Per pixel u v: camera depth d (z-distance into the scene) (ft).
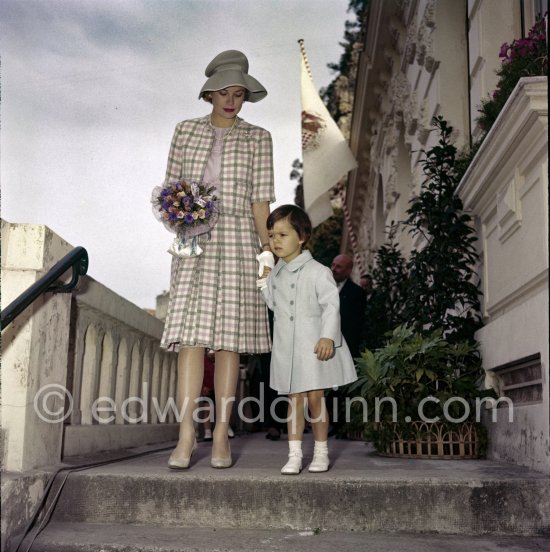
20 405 10.10
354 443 20.52
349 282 24.25
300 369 11.34
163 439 20.13
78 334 13.96
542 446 11.07
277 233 11.93
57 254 11.06
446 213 18.66
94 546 8.84
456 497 9.68
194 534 9.40
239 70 12.45
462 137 26.16
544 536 9.59
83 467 11.14
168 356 22.26
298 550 8.52
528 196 12.70
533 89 10.71
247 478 9.86
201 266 11.80
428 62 27.94
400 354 15.39
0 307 10.37
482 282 17.98
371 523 9.66
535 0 19.79
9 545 8.89
